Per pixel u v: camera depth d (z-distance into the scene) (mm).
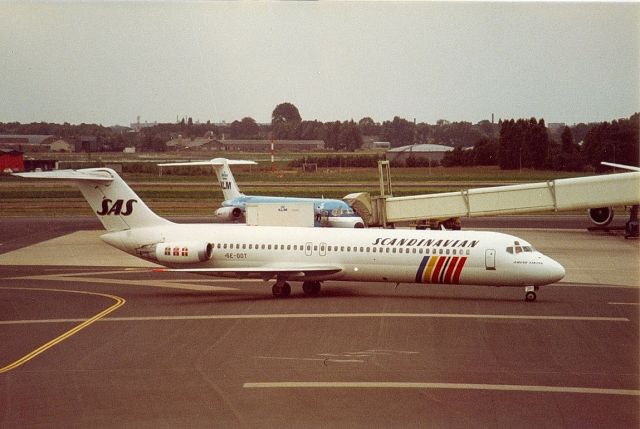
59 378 84250
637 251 189500
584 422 70438
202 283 149000
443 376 84188
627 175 194250
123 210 141625
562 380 82812
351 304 124250
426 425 69625
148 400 76688
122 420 71312
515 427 69250
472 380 82812
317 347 96625
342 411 73312
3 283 150625
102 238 142250
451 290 138000
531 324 109625
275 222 179375
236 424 70062
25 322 113688
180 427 69500
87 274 162000
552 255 183125
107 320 114312
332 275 129750
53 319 115625
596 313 117188
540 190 198250
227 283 148750
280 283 131625
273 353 93875
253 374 85062
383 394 78188
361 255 128000
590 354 93375
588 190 196500
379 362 89688
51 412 73562
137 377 84375
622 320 112375
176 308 122875
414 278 126688
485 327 107562
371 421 70625
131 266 174000
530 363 89375
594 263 171125
